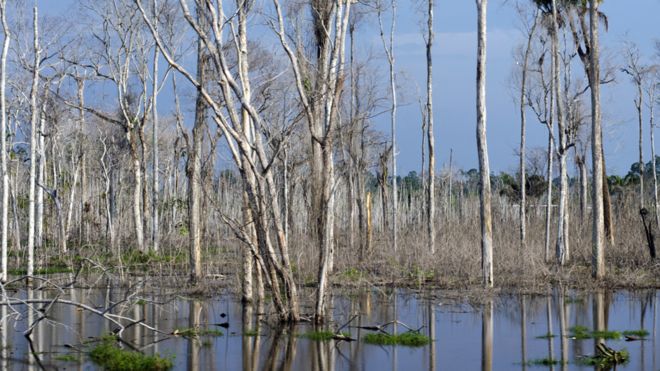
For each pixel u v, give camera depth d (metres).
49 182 52.38
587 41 36.53
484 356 15.45
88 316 20.77
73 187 46.25
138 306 22.78
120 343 16.81
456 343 16.89
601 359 14.90
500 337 17.61
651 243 31.98
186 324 19.36
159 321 19.89
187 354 15.69
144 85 42.78
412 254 31.62
